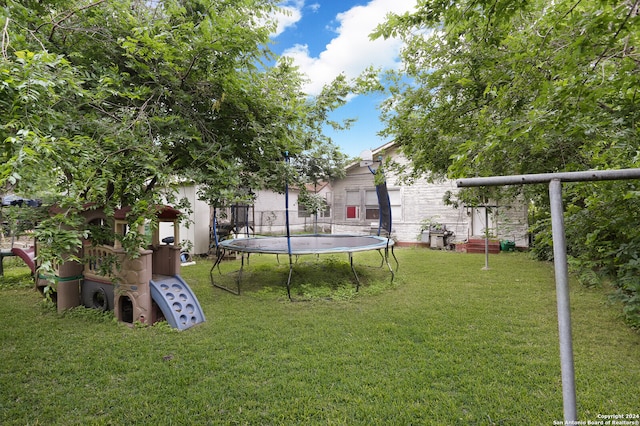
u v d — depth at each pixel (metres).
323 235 8.34
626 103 2.12
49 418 2.11
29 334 3.53
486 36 2.78
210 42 3.11
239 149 4.02
